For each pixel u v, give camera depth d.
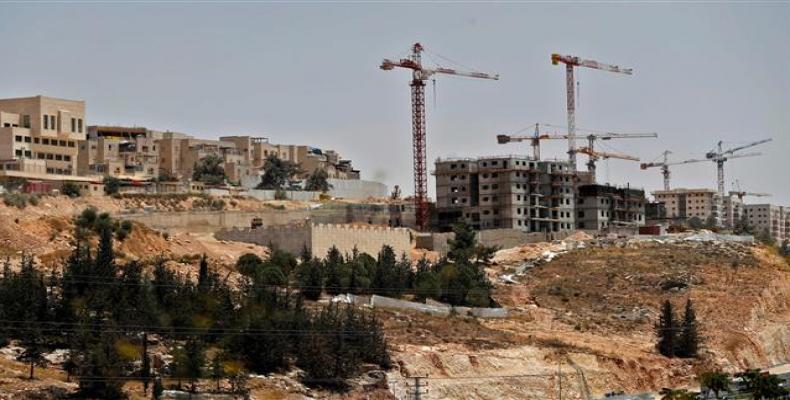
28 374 185.75
